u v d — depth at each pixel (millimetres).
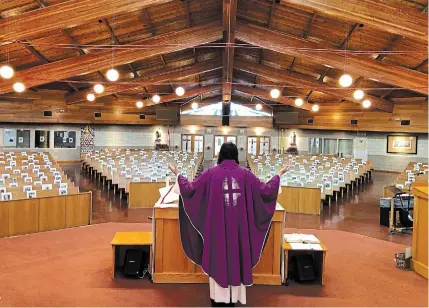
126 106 20391
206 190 3484
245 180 3469
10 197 6828
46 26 7910
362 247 5727
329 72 14078
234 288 3449
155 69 15469
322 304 3633
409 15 7523
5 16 8094
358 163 15992
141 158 16312
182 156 17516
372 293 3926
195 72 15898
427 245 4414
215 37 11789
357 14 7773
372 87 15086
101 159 15633
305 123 20938
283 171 3670
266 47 11602
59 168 12234
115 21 9969
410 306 3621
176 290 3887
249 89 19547
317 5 7941
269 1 9969
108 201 10547
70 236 6137
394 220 7746
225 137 23281
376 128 18047
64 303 3527
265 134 22906
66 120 18391
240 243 3404
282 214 4066
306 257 4250
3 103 16750
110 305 3506
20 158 13250
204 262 3422
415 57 10414
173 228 4078
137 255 4266
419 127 16375
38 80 11156
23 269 4465
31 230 6836
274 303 3633
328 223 8359
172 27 11406
